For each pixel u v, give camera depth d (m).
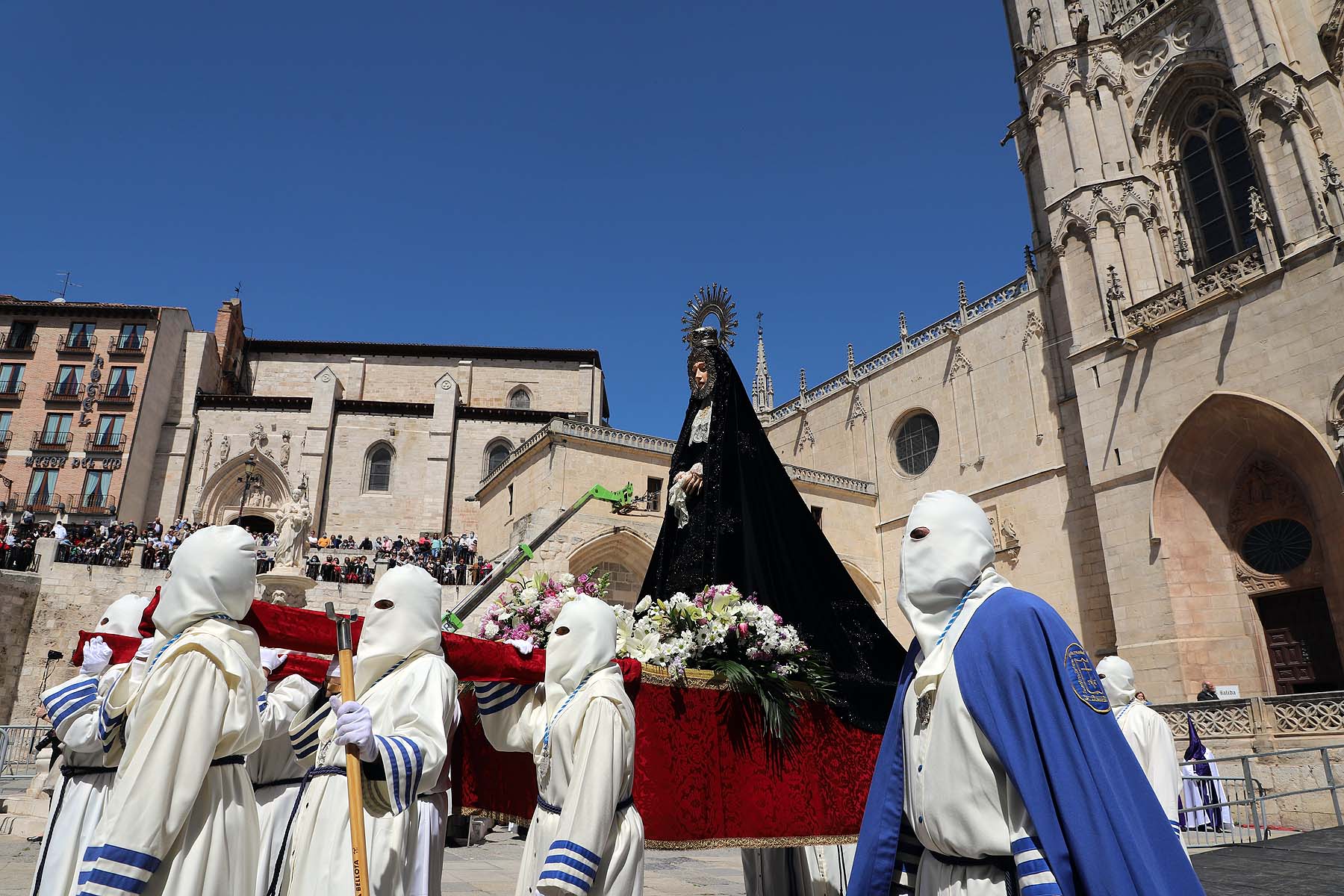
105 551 34.50
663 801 4.26
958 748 2.70
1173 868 2.33
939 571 3.01
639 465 32.75
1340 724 17.38
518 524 32.69
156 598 4.36
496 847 14.07
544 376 59.91
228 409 51.34
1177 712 20.45
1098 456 26.92
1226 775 18.44
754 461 6.14
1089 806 2.38
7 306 49.22
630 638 4.86
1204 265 27.42
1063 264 29.31
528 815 4.83
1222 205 27.17
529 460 33.44
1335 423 21.19
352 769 3.38
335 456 51.09
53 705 4.49
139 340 49.91
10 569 32.81
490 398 58.97
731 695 4.82
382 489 51.25
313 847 3.70
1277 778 17.59
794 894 5.79
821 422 42.75
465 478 51.88
